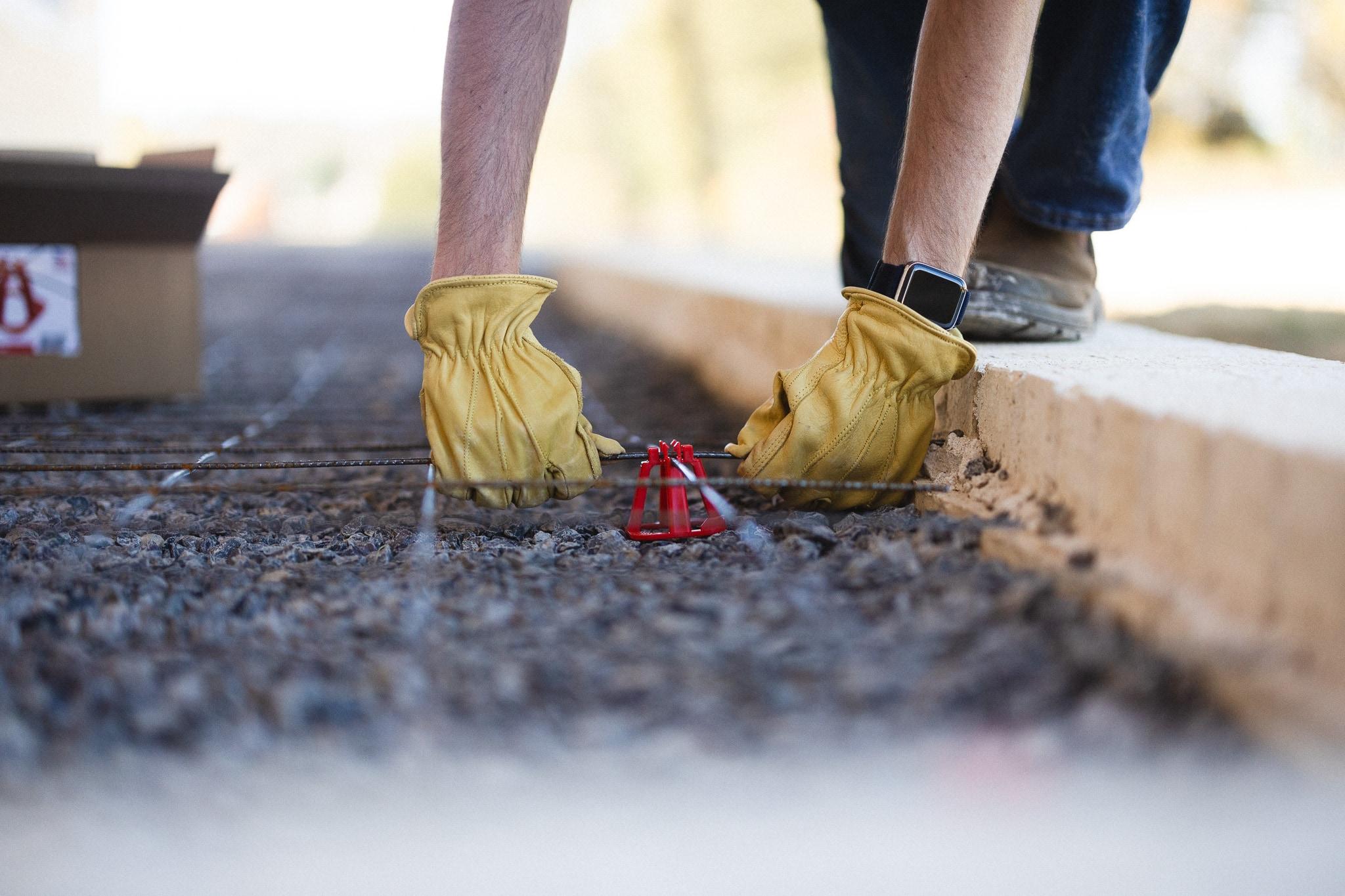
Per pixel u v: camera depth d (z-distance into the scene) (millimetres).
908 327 1550
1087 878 791
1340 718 888
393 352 4684
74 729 951
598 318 6418
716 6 21109
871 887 782
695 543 1514
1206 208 9672
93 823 837
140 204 2773
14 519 1742
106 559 1459
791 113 20375
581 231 25188
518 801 869
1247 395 1284
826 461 1580
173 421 2721
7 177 2529
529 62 1548
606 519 1711
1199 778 896
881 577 1288
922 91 1557
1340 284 5898
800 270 5688
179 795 870
